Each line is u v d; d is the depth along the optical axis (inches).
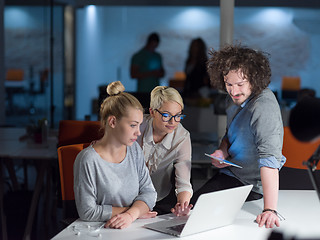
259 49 89.5
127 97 76.5
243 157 94.4
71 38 378.6
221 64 88.4
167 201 104.3
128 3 428.1
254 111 86.8
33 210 143.9
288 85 410.6
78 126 114.8
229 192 69.5
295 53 437.1
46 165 152.5
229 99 98.8
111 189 78.0
